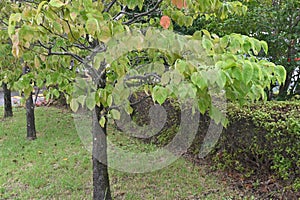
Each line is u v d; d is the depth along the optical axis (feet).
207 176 12.14
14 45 4.99
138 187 11.18
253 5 13.56
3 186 11.18
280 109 11.69
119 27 5.58
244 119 11.27
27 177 11.90
